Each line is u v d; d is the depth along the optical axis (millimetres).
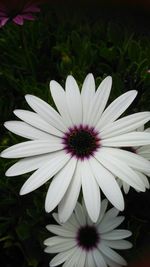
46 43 203
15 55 198
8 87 192
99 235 140
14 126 119
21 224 153
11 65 195
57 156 120
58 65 197
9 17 183
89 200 110
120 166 113
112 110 123
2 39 198
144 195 166
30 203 161
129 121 120
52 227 136
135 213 166
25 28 204
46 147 119
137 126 119
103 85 124
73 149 121
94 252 140
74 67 179
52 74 200
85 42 194
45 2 216
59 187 112
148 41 203
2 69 192
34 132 120
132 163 113
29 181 113
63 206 111
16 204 162
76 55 198
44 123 121
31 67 193
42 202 151
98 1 229
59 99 124
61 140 123
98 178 113
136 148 139
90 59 191
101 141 121
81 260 138
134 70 186
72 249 139
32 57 192
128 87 183
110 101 172
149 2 222
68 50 193
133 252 159
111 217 138
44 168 116
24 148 117
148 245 164
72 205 110
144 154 138
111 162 115
